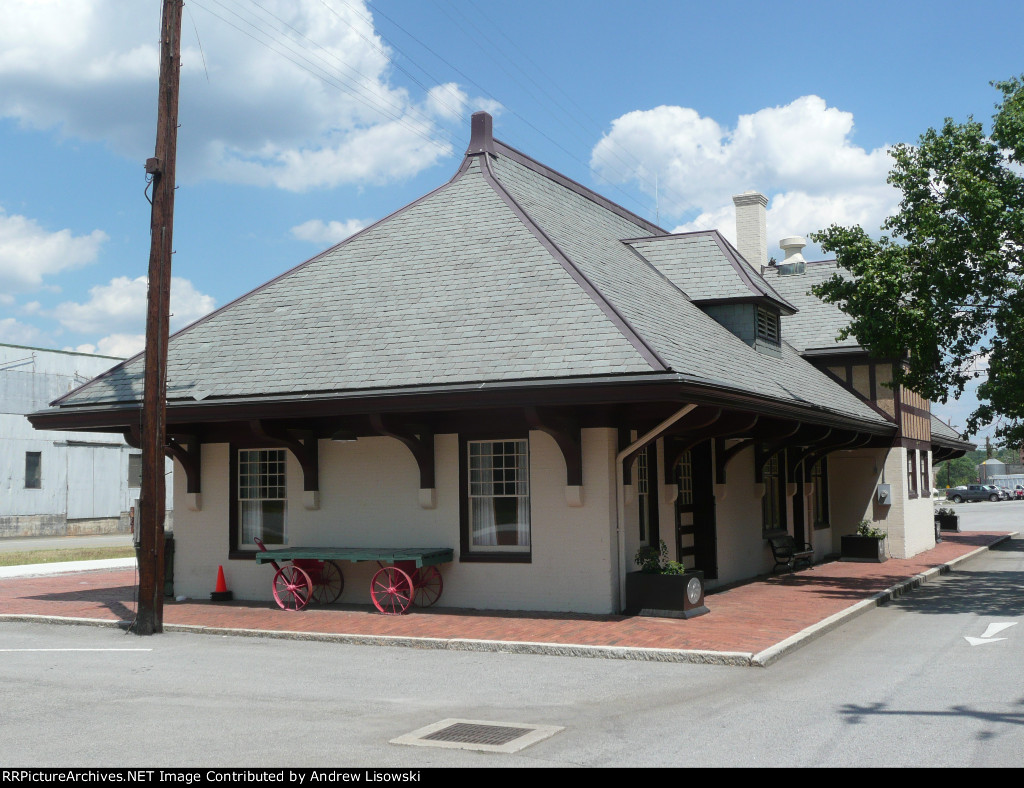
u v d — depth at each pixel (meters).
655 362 11.73
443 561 13.66
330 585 14.63
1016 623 12.64
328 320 15.37
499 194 17.27
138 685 9.17
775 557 19.08
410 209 17.97
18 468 41.81
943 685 8.73
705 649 10.28
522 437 13.66
